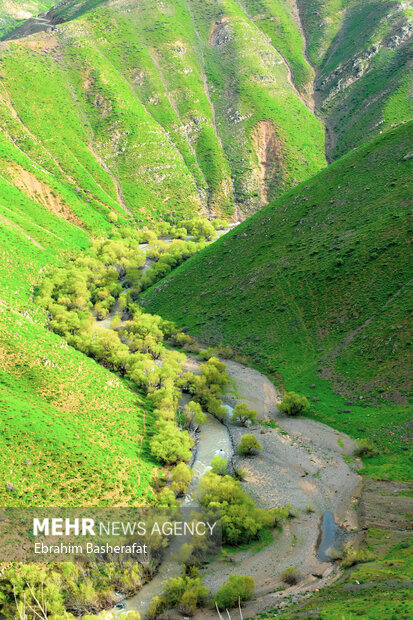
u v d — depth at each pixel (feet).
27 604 154.92
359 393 273.75
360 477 216.33
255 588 162.61
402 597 130.21
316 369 304.71
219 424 279.08
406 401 253.44
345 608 130.72
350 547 176.35
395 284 318.45
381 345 289.94
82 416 243.40
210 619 148.77
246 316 376.89
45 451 209.87
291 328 344.49
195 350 364.38
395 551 164.76
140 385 299.79
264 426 270.67
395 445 230.07
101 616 156.66
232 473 232.53
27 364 258.78
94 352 322.34
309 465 231.50
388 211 365.20
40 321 367.66
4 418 217.56
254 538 189.78
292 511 201.98
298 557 176.96
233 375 325.42
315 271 365.20
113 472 213.66
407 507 187.21
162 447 236.22
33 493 193.57
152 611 154.10
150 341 355.15
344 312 327.88
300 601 147.54
